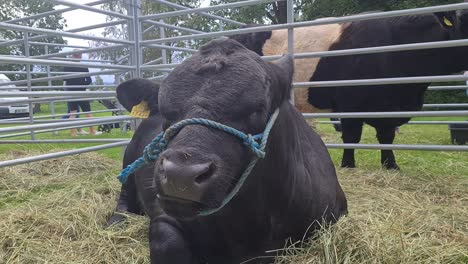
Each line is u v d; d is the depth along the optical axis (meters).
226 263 1.00
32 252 1.19
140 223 1.38
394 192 1.70
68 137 3.79
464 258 1.10
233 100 0.75
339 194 1.28
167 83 0.81
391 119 2.38
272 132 0.86
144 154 0.83
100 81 6.52
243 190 0.85
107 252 1.18
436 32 2.27
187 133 0.72
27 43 3.04
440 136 3.51
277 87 0.86
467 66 2.32
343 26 2.52
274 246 1.00
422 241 1.13
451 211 1.43
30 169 2.31
